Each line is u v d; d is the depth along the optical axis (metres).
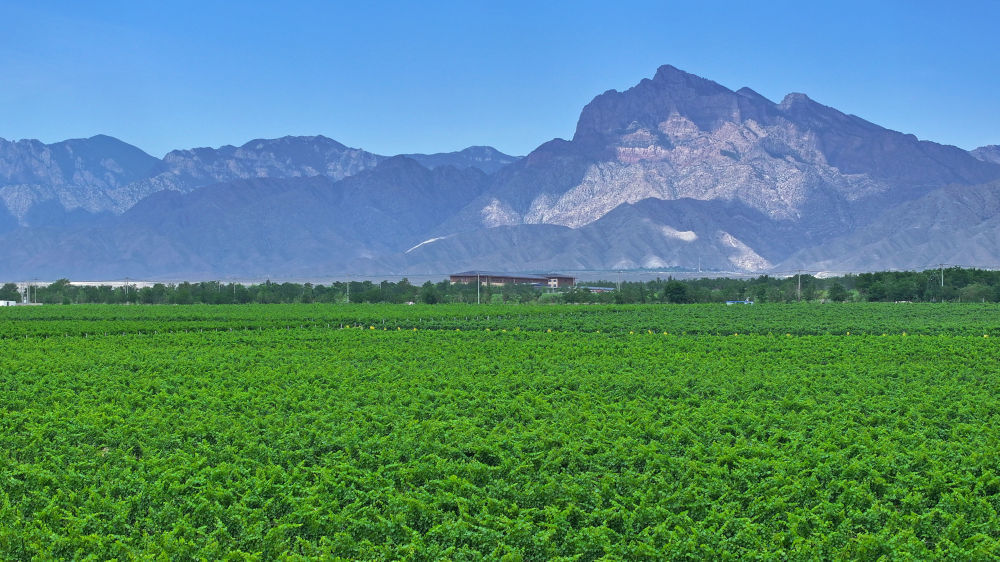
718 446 33.84
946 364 59.97
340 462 32.66
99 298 187.38
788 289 186.12
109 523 26.38
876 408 42.28
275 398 44.88
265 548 25.22
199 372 56.94
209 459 33.41
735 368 57.84
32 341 79.81
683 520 26.39
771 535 25.97
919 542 24.56
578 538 25.28
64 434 36.53
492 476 31.33
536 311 129.88
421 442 34.47
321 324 106.44
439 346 73.50
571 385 50.56
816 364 61.16
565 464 32.84
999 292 154.62
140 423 38.72
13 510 27.14
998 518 27.11
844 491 28.62
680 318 112.94
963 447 33.94
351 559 24.72
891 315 118.12
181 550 24.30
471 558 24.56
